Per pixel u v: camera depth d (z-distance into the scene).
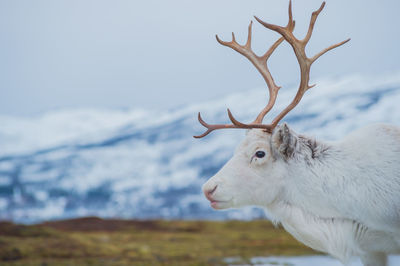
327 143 14.94
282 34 15.63
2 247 32.75
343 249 14.58
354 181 14.26
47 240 35.84
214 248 39.34
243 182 14.85
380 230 14.32
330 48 15.81
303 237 14.94
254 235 51.03
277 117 15.32
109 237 43.78
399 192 13.93
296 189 14.79
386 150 14.38
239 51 17.09
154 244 40.91
